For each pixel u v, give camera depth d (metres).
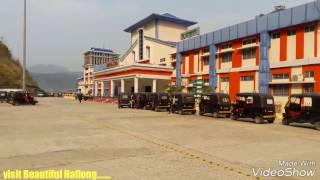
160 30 62.59
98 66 75.88
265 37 31.75
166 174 7.75
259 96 21.33
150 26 63.22
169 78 52.88
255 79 33.41
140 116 25.66
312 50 27.45
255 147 11.59
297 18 28.39
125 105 38.25
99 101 57.59
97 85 71.75
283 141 13.12
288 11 29.33
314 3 26.83
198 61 43.44
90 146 11.48
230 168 8.45
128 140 12.95
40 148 11.05
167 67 52.50
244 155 10.14
